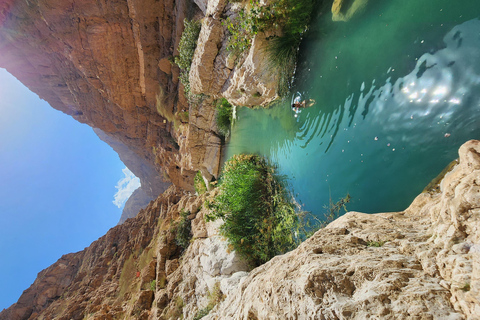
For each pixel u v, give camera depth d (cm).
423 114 362
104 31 1723
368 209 439
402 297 186
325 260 265
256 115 990
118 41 1778
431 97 356
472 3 323
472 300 153
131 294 1862
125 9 1623
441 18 357
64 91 2631
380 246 268
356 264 238
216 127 1369
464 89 318
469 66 315
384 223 316
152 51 1772
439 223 227
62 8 1650
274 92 774
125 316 1525
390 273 212
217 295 781
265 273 371
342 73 534
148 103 2214
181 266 1290
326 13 584
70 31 1761
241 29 741
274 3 621
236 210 900
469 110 308
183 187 2642
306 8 618
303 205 644
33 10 1770
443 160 328
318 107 613
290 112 744
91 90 2356
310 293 234
